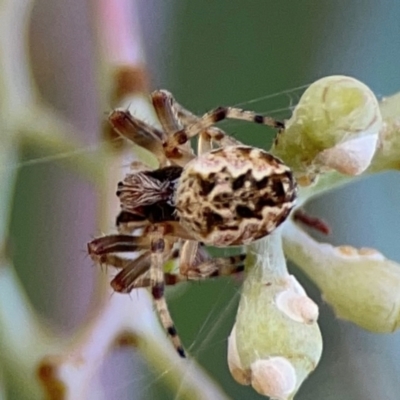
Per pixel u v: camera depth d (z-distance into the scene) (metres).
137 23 0.11
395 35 0.12
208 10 0.12
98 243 0.10
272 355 0.09
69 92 0.11
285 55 0.12
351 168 0.09
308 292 0.12
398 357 0.12
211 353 0.12
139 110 0.11
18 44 0.11
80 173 0.11
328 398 0.12
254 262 0.09
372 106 0.09
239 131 0.11
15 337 0.10
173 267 0.11
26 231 0.12
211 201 0.10
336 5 0.12
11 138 0.11
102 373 0.11
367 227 0.12
